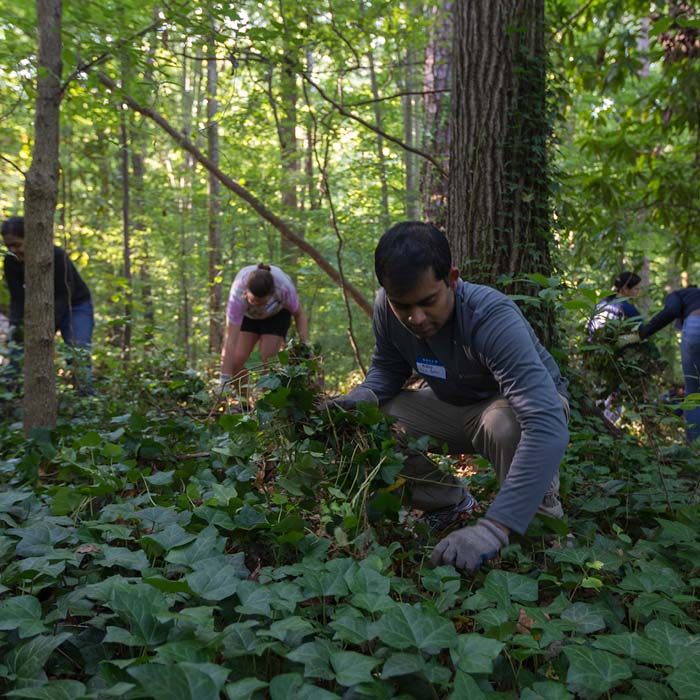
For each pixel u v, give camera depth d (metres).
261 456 2.66
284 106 6.66
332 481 2.47
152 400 4.59
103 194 8.56
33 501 2.54
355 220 9.79
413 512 2.95
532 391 2.09
